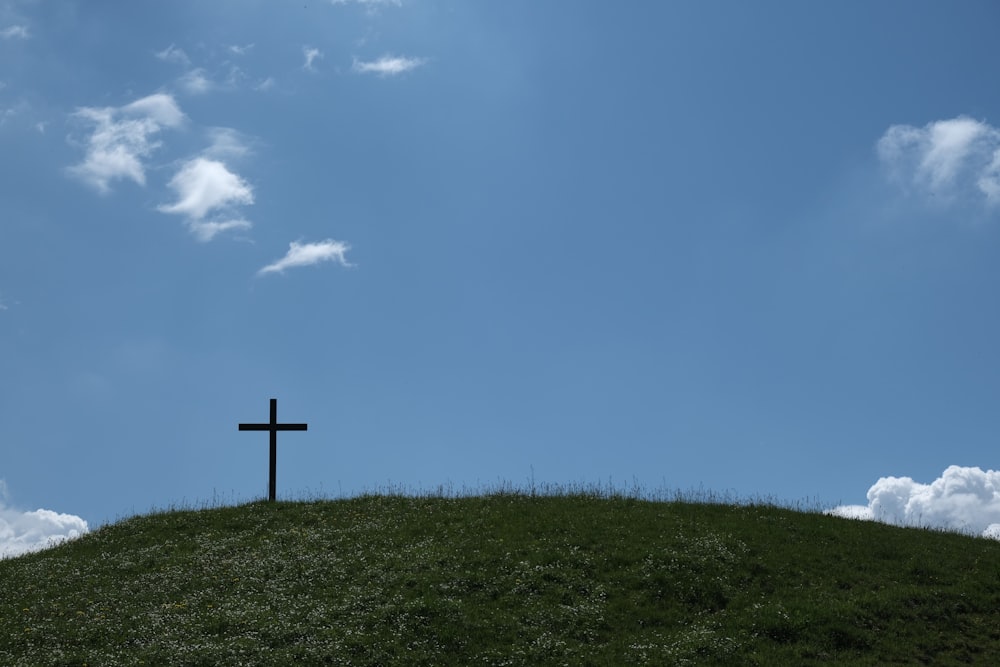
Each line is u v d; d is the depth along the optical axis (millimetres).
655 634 29812
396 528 39406
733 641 28984
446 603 30922
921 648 29203
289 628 29672
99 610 32219
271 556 36844
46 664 27672
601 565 34219
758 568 34188
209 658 27656
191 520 43281
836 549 36188
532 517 39562
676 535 36938
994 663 28422
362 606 31172
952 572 34375
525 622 30297
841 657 28422
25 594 34750
